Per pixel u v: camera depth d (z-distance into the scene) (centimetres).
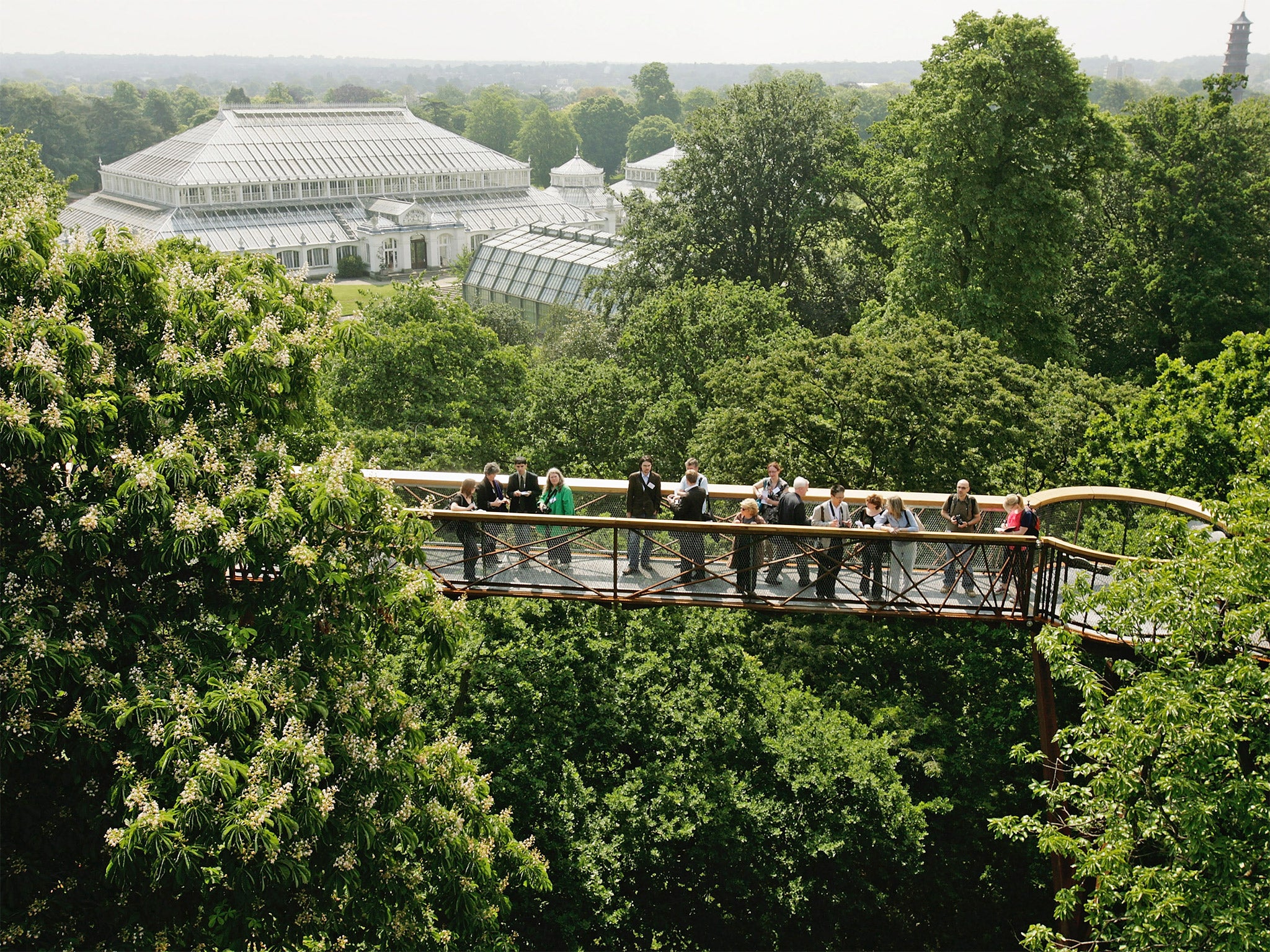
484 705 1627
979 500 1578
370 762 1019
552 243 8006
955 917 1856
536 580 1495
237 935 976
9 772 1000
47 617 934
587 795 1525
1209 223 4375
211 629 1069
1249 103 5081
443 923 1174
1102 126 3434
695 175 4988
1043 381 2859
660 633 1786
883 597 1467
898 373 2356
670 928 1648
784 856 1594
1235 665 1045
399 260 11062
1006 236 3369
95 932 1060
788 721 1708
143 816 832
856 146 5047
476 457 3359
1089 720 1128
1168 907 998
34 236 1077
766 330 3528
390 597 1124
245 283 1252
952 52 3528
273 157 10850
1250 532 1105
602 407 3200
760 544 1462
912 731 1808
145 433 1054
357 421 3347
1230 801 1007
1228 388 2345
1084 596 1270
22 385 918
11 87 19788
